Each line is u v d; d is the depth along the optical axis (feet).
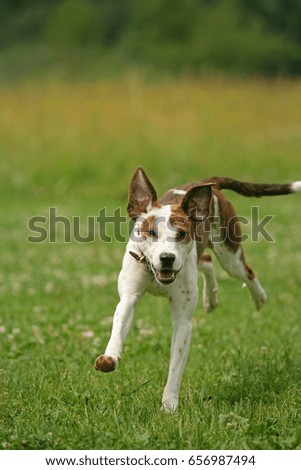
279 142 81.20
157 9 189.16
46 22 198.18
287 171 77.05
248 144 80.59
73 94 94.07
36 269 44.80
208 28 184.96
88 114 86.94
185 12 188.65
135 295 23.04
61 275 43.04
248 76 105.50
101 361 21.18
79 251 50.16
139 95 91.61
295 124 85.30
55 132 82.69
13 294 38.65
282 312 35.01
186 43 183.52
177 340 22.88
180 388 24.31
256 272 43.78
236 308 35.81
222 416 20.31
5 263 46.44
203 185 22.71
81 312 34.76
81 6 195.62
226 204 26.94
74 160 77.51
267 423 20.18
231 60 173.37
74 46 187.62
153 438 19.24
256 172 76.84
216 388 23.82
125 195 73.15
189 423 20.01
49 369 26.00
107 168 76.74
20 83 119.55
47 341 30.14
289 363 26.05
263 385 23.99
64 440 19.20
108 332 30.94
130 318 22.77
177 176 75.77
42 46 167.73
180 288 22.94
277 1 195.21
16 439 19.29
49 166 77.05
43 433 19.58
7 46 190.19
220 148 79.51
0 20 201.87
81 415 21.24
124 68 144.56
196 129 83.15
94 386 23.90
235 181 27.96
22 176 76.07
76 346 29.09
